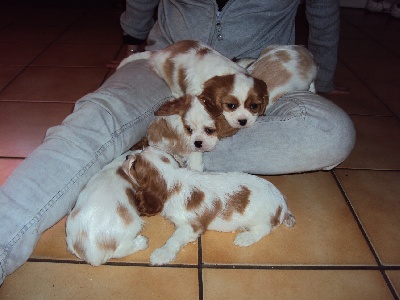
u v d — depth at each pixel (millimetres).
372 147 927
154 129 723
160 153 646
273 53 805
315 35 967
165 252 597
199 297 546
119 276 571
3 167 770
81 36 1595
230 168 728
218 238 648
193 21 831
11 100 1047
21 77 1190
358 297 563
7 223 511
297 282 578
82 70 1263
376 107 1129
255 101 715
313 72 822
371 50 1644
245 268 594
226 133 701
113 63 1285
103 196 572
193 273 582
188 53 771
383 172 837
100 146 615
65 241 623
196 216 615
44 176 549
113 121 638
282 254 622
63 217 643
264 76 792
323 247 639
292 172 738
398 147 934
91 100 646
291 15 872
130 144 687
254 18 825
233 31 833
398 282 589
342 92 1185
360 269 605
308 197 751
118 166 627
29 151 828
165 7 861
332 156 686
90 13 1941
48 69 1257
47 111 999
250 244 629
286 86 789
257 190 624
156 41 898
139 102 697
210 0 798
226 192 615
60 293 542
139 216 612
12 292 542
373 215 714
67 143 584
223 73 738
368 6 2324
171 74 775
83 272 575
